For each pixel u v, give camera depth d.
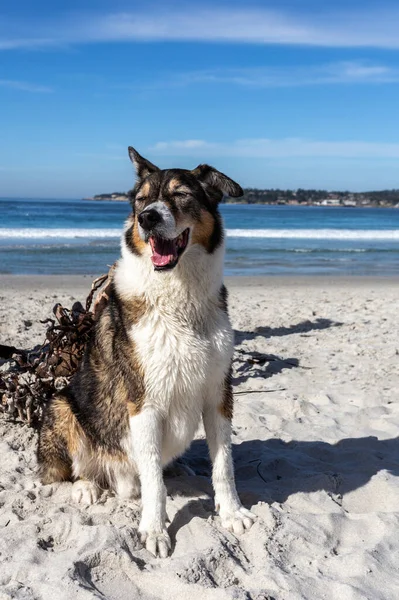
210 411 1.71
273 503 1.75
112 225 15.63
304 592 1.40
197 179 1.71
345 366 3.06
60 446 1.82
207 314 1.66
